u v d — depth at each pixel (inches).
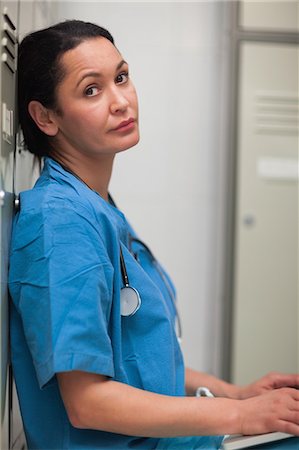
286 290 119.2
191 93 122.1
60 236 45.4
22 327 50.2
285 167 118.6
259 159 118.0
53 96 51.8
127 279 50.3
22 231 48.0
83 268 44.3
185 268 123.4
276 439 48.9
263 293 118.7
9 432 53.5
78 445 47.9
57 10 106.2
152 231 122.4
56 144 55.6
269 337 118.7
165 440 50.1
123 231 56.0
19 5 56.2
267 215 118.5
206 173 123.1
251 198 118.2
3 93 47.3
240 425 45.1
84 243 45.6
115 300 48.4
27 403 49.7
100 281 44.9
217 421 44.6
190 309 123.5
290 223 119.2
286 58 117.2
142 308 50.7
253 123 117.6
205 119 122.5
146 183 122.1
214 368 122.4
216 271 123.2
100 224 49.3
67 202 47.7
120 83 52.3
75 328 42.5
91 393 43.1
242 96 117.0
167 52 121.4
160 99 121.6
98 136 51.2
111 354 44.7
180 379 54.1
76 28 52.0
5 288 48.0
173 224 122.9
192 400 45.4
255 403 46.2
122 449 48.2
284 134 118.2
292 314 119.2
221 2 121.8
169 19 121.2
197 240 123.4
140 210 122.2
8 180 50.1
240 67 116.4
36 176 74.8
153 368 50.0
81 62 50.2
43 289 43.9
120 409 43.0
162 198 122.5
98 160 55.4
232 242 117.6
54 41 51.3
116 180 121.4
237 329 118.0
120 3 120.0
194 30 121.6
